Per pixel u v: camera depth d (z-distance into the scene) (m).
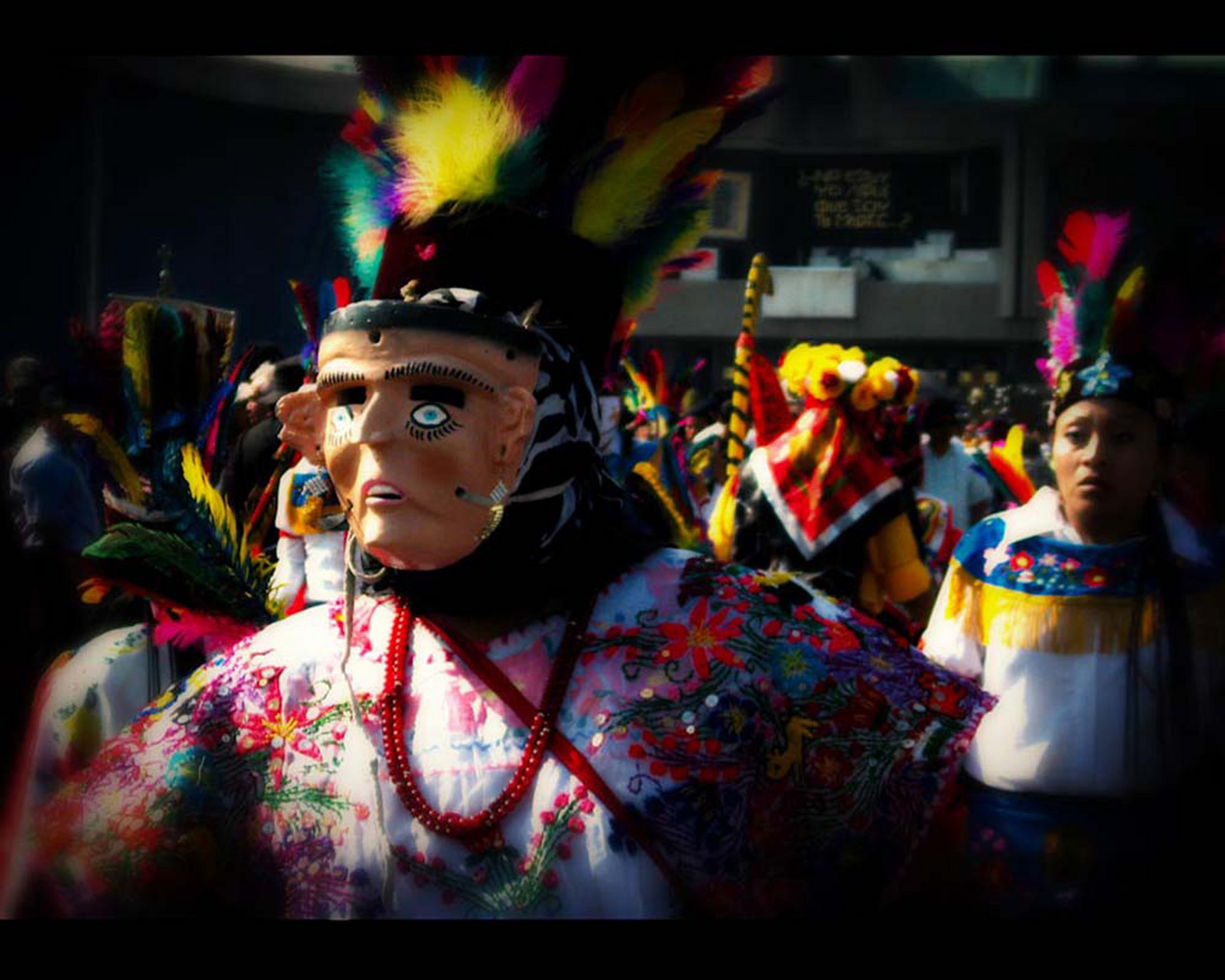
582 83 1.68
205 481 1.96
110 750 1.65
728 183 28.78
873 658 1.61
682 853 1.50
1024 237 28.41
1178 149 27.92
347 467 1.48
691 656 1.56
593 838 1.49
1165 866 2.82
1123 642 2.88
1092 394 2.87
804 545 4.16
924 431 7.39
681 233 1.78
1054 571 2.93
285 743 1.59
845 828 1.56
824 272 28.69
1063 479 2.92
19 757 2.14
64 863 1.61
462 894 1.50
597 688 1.55
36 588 4.93
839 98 28.61
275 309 26.95
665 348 28.84
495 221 1.61
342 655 1.62
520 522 1.53
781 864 1.55
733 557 4.37
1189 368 2.88
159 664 2.28
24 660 4.65
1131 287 2.92
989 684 2.96
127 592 1.96
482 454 1.45
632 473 2.31
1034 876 2.84
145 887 1.59
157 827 1.59
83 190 24.47
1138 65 27.69
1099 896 2.79
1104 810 2.85
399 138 1.64
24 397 5.24
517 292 1.60
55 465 5.10
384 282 1.65
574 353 1.61
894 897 1.57
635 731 1.52
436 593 1.56
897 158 29.41
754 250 29.02
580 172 1.70
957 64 27.86
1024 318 28.53
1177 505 2.90
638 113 1.70
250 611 1.92
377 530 1.45
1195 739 2.87
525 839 1.50
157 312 2.30
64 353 24.45
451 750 1.53
